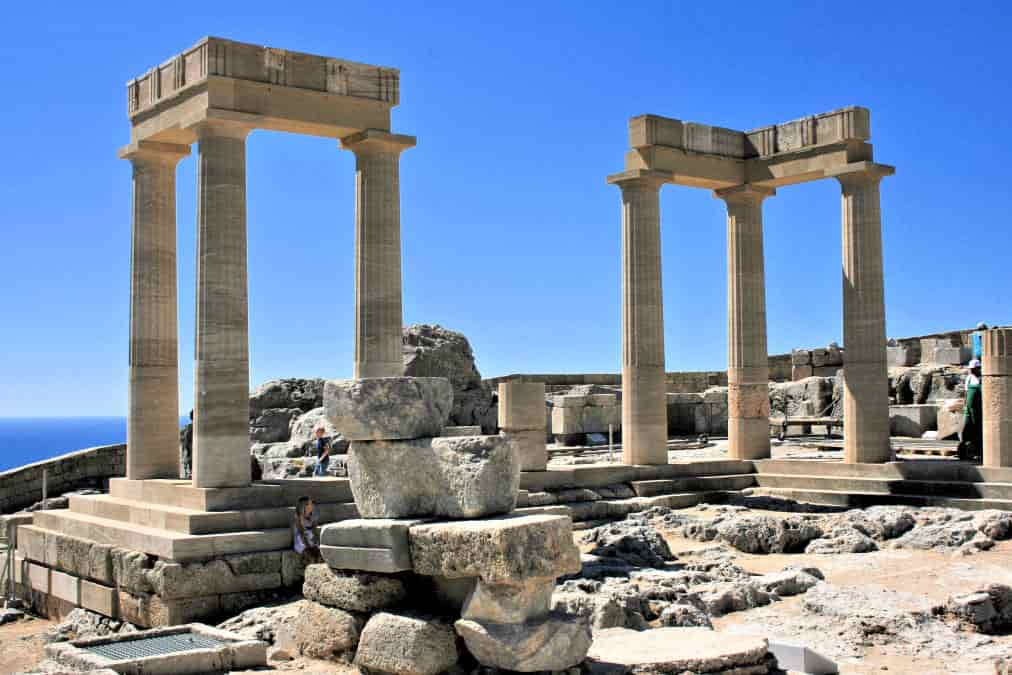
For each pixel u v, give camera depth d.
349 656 11.12
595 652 10.69
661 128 26.00
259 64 19.42
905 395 37.62
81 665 11.23
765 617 14.03
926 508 22.20
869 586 14.82
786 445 34.28
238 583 16.33
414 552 10.58
